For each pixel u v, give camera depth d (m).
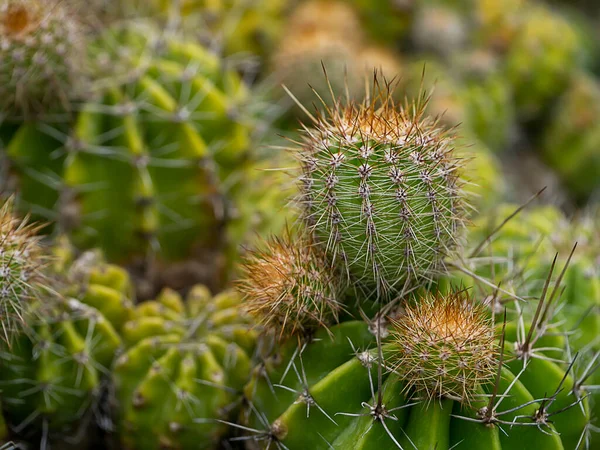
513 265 0.37
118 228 0.42
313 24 0.55
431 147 0.33
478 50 0.65
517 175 0.62
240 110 0.45
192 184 0.43
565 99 0.65
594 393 0.36
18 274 0.35
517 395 0.33
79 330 0.38
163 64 0.44
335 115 0.33
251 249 0.37
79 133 0.41
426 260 0.33
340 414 0.33
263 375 0.35
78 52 0.41
